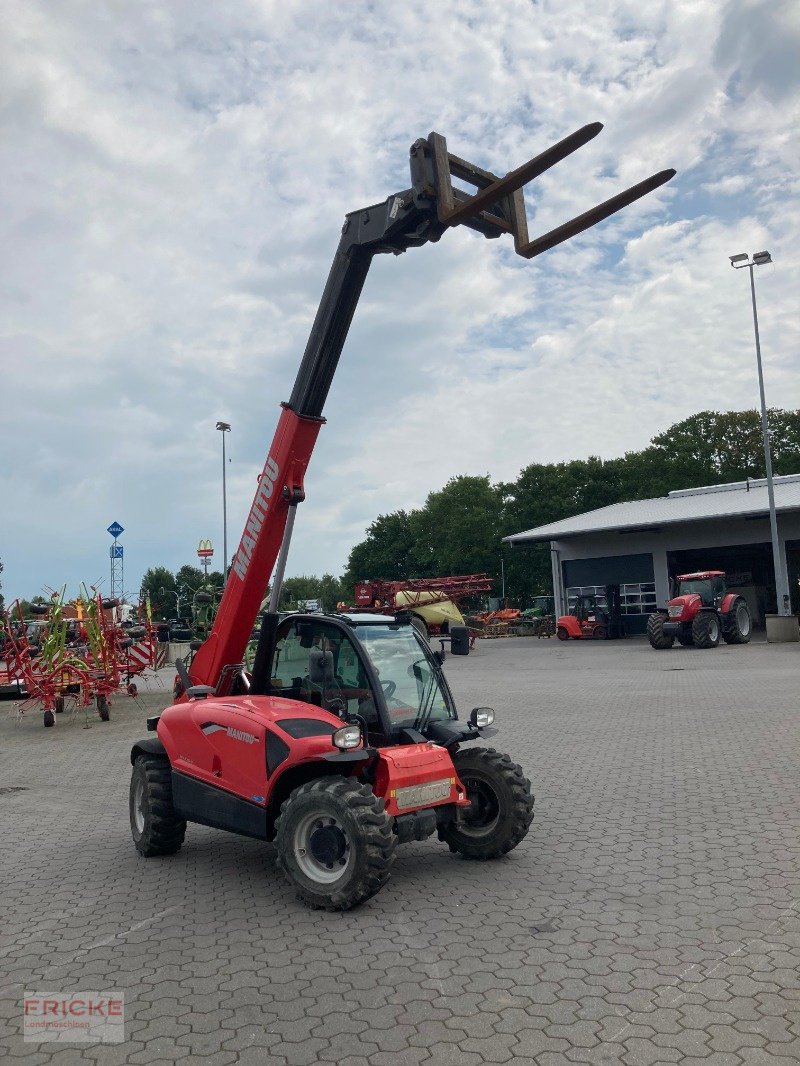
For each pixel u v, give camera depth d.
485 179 6.41
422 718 6.62
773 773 9.23
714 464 63.06
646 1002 4.18
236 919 5.65
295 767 6.08
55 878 6.81
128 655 18.09
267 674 7.26
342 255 6.94
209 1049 3.93
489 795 6.82
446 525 80.44
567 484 69.50
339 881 5.60
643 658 25.95
